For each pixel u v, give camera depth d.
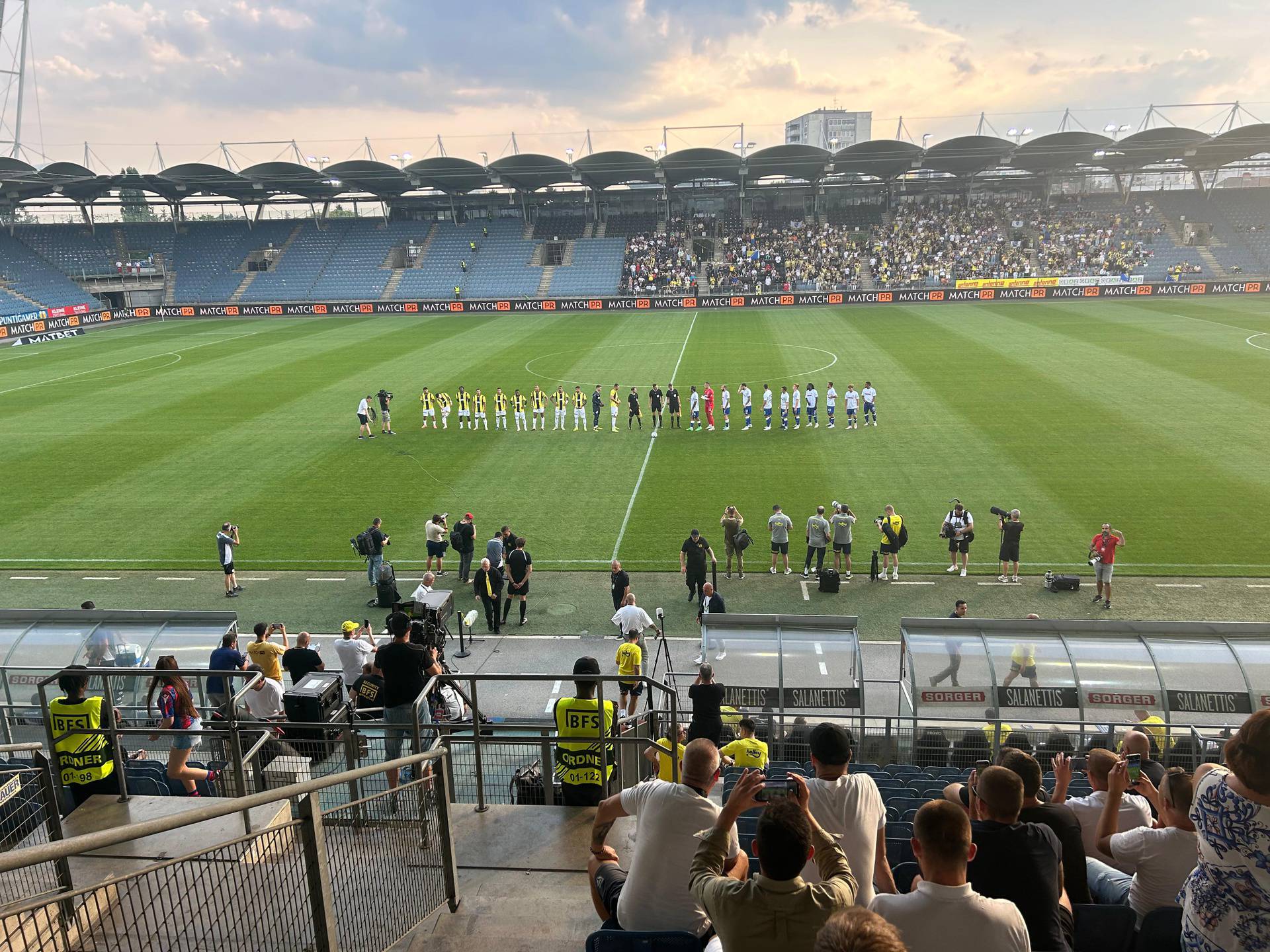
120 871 6.87
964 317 62.09
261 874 5.57
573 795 7.96
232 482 28.75
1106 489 25.55
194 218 95.75
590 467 29.50
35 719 13.70
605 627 18.64
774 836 3.70
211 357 54.38
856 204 89.12
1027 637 13.35
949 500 25.20
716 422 35.44
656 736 9.96
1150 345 47.62
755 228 87.06
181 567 22.36
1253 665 12.66
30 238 84.62
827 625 14.14
